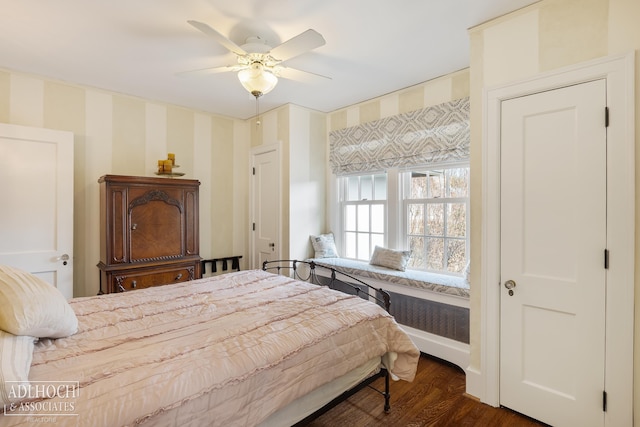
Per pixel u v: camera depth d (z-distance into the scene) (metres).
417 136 3.01
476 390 2.11
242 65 2.19
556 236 1.80
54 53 2.42
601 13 1.63
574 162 1.73
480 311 2.10
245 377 1.21
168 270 3.09
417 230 3.18
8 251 2.54
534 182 1.87
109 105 3.21
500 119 2.00
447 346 2.59
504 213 1.99
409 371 1.81
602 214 1.65
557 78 1.77
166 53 2.44
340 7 1.89
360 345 1.66
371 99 3.46
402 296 2.96
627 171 1.57
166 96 3.38
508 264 1.98
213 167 4.00
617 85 1.59
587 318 1.70
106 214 2.78
